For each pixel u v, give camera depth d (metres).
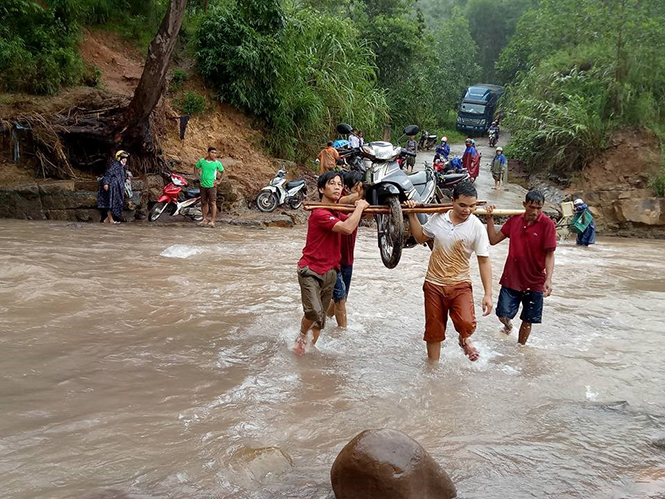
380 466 3.03
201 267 8.88
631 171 23.44
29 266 7.66
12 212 13.32
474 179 23.44
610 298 8.50
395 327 6.53
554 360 5.69
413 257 11.02
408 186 6.82
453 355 5.71
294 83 20.19
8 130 14.27
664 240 20.56
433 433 4.04
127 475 3.31
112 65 18.48
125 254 9.55
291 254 10.48
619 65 24.66
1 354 5.02
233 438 3.80
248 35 18.62
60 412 4.04
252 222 14.53
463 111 37.84
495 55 52.75
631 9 24.72
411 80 34.06
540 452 3.79
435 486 3.14
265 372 5.00
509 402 4.62
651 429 4.19
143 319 6.24
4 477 3.22
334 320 6.66
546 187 24.23
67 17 17.45
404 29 32.56
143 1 20.67
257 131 19.36
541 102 26.31
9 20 16.33
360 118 22.97
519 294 6.11
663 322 7.25
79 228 12.27
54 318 6.05
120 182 13.47
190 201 14.40
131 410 4.14
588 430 4.15
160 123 16.94
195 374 4.88
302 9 23.48
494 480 3.42
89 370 4.82
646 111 24.11
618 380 5.21
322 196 5.66
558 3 30.05
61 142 14.78
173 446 3.65
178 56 19.45
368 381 4.93
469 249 5.34
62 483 3.20
